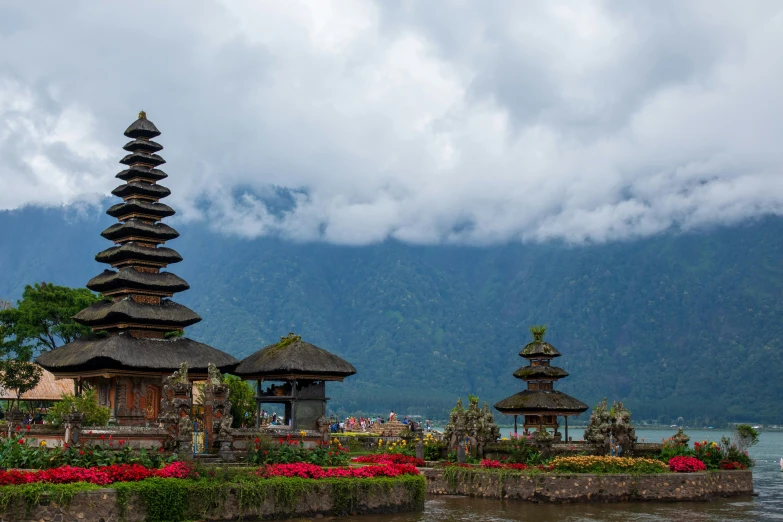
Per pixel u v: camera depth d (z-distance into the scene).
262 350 60.81
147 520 35.22
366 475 43.53
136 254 58.84
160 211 61.06
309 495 40.44
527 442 57.97
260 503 38.59
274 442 46.19
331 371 57.16
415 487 44.78
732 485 55.38
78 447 39.22
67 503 33.47
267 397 58.12
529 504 49.12
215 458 43.78
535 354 65.38
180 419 43.72
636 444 59.69
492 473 52.25
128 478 36.44
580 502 49.78
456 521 41.72
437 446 61.16
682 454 57.22
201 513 36.91
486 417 61.28
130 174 61.84
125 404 54.31
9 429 44.59
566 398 63.91
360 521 40.88
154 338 57.44
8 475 34.28
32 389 79.44
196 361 56.28
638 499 50.84
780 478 72.88
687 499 51.75
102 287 59.28
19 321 79.25
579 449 57.09
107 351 52.91
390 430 81.88
